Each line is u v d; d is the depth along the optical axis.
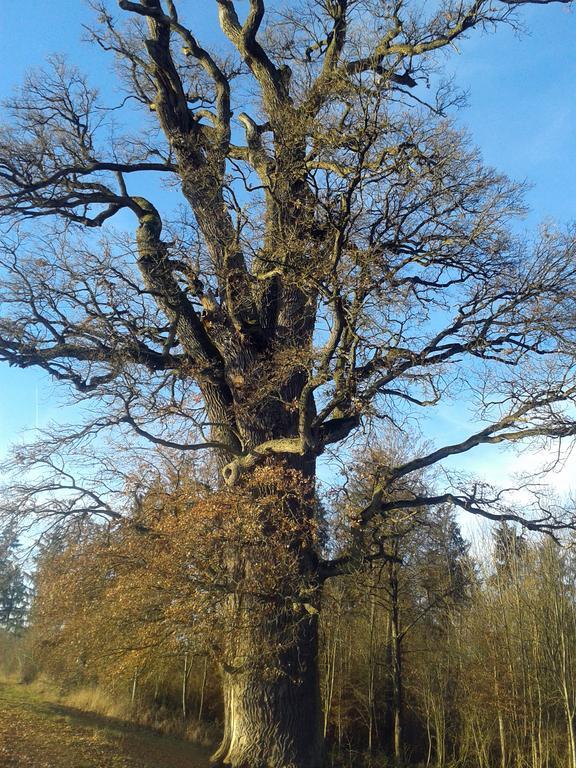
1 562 15.42
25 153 15.11
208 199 15.53
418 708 27.92
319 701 13.91
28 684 22.89
